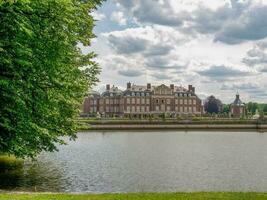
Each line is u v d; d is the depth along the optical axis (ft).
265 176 130.62
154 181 118.93
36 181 109.50
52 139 97.19
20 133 78.84
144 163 157.48
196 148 224.12
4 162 133.59
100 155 183.11
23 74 70.13
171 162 161.58
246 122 460.55
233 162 164.04
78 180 115.85
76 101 93.45
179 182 118.32
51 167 137.90
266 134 375.45
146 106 635.25
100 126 422.82
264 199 66.18
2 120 76.13
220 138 312.50
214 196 68.54
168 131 416.46
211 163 160.25
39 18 66.95
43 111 78.02
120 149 214.48
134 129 431.43
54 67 72.90
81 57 99.81
